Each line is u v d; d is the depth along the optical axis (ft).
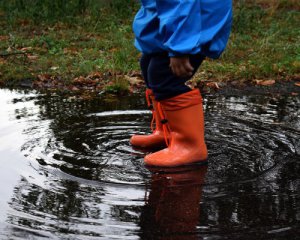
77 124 9.66
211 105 10.86
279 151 8.63
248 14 19.02
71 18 18.44
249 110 10.58
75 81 12.49
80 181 7.64
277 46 15.40
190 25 7.54
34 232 6.52
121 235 6.49
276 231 6.60
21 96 11.46
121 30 17.25
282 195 7.36
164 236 6.49
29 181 7.61
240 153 8.55
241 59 14.29
